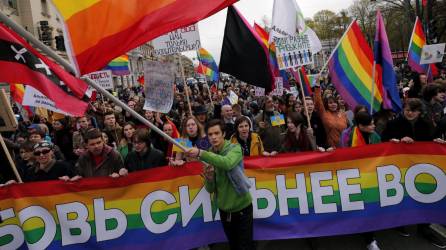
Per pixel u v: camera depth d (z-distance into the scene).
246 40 6.89
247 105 14.12
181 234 4.59
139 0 3.06
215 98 16.09
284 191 4.71
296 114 5.58
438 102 6.50
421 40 10.43
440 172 4.64
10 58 3.97
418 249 4.52
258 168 4.71
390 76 6.42
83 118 7.95
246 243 3.78
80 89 4.07
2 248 4.33
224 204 3.76
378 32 6.46
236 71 6.92
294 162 4.71
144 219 4.54
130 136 6.04
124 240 4.50
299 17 7.12
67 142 8.62
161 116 8.19
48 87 4.16
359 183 4.70
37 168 4.86
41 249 4.36
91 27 2.88
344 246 4.73
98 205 4.48
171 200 4.58
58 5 2.79
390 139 5.11
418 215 4.69
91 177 4.52
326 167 4.72
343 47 6.85
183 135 5.63
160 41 6.62
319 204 4.70
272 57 9.37
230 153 3.60
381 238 4.88
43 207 4.40
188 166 4.60
